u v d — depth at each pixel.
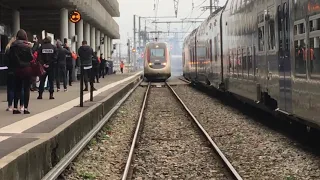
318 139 11.76
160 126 15.41
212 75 25.44
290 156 9.98
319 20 8.84
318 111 8.99
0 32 22.77
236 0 18.33
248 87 16.05
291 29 10.72
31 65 11.95
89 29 44.81
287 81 11.13
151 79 46.34
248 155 10.32
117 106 20.23
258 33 14.34
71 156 9.26
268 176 8.37
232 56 19.25
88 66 17.44
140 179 8.43
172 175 8.73
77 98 17.70
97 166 9.52
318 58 8.90
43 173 7.71
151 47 44.03
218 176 8.57
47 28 47.06
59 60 20.75
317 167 8.88
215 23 24.00
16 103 12.37
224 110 19.69
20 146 7.57
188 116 17.83
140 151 11.12
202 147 11.52
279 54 11.86
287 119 12.53
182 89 35.12
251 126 14.72
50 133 8.78
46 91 21.19
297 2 10.26
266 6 13.29
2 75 22.55
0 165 5.77
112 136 13.53
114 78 42.81
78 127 11.16
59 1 27.97
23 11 32.69
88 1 35.31
